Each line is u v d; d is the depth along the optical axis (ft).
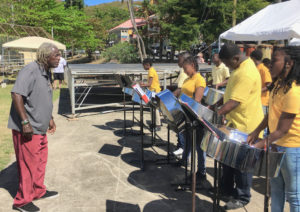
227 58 8.55
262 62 14.15
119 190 10.78
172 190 10.83
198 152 11.09
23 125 8.47
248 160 6.29
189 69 11.25
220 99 10.64
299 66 6.15
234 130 7.95
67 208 9.48
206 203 9.87
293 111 6.21
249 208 9.45
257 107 8.89
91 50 97.25
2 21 61.52
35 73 8.70
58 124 20.94
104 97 33.42
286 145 6.62
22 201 9.09
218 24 59.77
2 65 48.96
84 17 83.76
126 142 16.61
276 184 7.34
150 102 11.54
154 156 14.33
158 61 77.36
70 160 13.74
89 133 18.51
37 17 65.31
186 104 6.99
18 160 9.11
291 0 26.03
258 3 61.00
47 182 11.38
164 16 67.77
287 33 21.29
